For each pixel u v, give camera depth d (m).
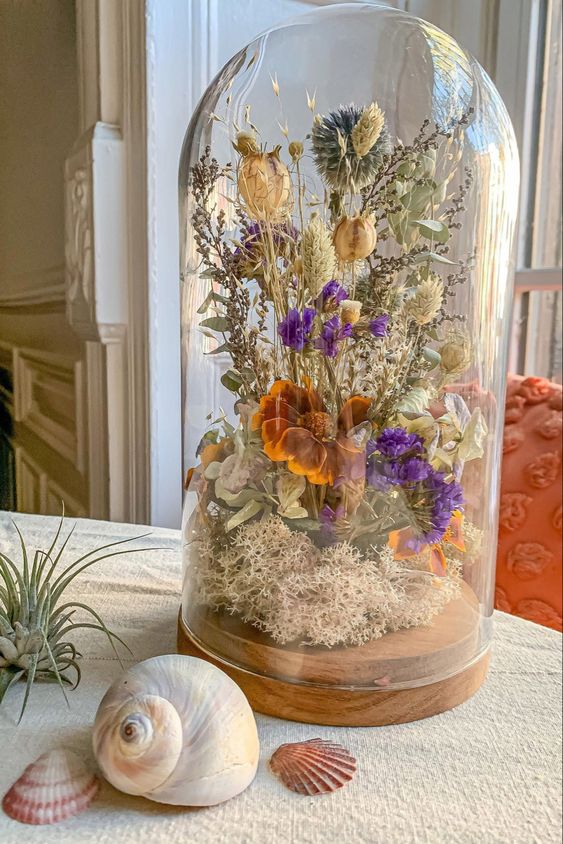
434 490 0.53
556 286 1.69
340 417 0.52
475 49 1.61
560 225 1.87
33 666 0.51
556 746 0.50
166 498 1.23
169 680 0.43
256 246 0.55
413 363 0.55
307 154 0.56
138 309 1.18
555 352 1.90
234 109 0.63
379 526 0.53
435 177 0.57
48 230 1.39
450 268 0.58
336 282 0.52
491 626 0.63
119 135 1.15
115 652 0.59
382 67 0.61
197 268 0.64
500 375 0.66
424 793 0.45
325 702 0.50
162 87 1.12
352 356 0.53
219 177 0.60
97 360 1.24
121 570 0.80
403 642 0.53
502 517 1.19
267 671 0.51
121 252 1.17
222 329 0.58
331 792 0.44
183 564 0.63
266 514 0.53
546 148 1.80
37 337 1.54
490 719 0.54
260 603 0.53
